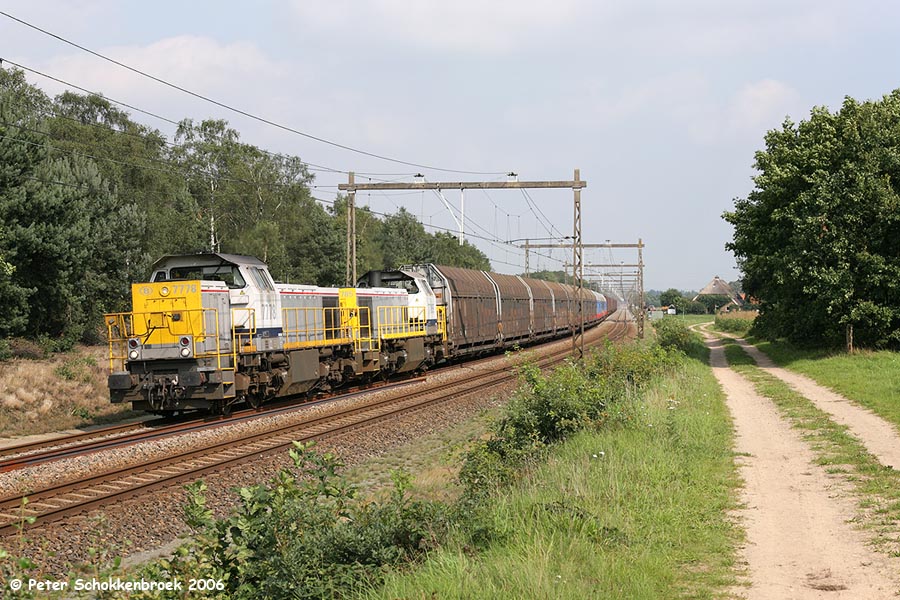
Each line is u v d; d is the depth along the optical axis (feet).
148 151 231.09
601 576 25.86
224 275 75.97
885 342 123.85
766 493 39.52
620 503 35.65
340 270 217.77
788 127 140.67
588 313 242.17
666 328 161.58
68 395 94.02
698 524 33.63
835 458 47.60
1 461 53.31
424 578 25.49
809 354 133.49
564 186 111.24
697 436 54.49
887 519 33.58
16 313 128.16
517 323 163.53
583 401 55.36
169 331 69.87
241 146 237.66
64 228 140.46
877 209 118.83
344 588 25.89
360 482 51.34
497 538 30.01
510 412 54.29
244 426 68.13
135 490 45.34
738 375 114.52
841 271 120.57
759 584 26.23
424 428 71.82
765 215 134.62
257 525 26.48
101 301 161.27
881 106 127.85
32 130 141.38
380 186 109.40
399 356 108.47
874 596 24.81
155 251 175.32
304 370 84.79
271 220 204.54
